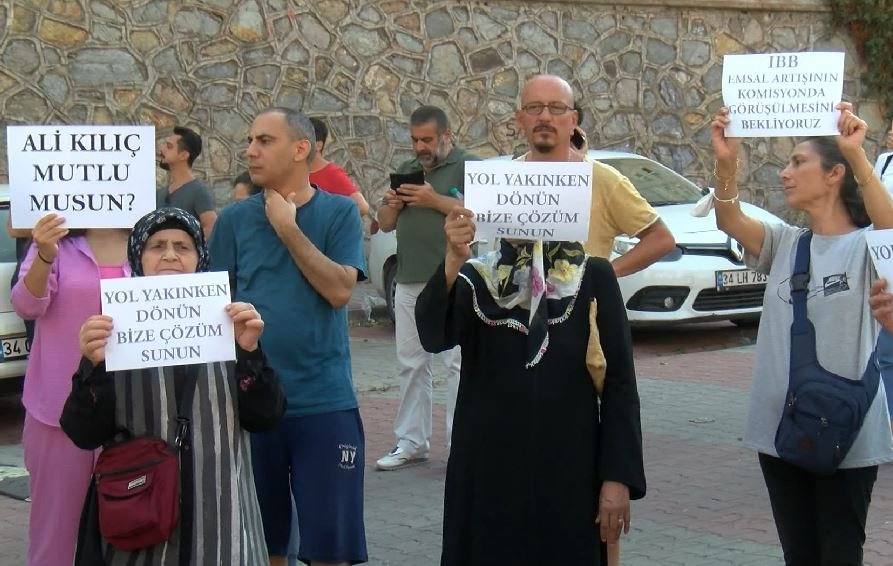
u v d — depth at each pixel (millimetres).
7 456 7961
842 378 4008
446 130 7195
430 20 14188
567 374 3754
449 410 7453
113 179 4121
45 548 4387
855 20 16672
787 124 4234
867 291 4043
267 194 4660
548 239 3699
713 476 7270
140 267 3746
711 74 15914
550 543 3742
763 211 12438
